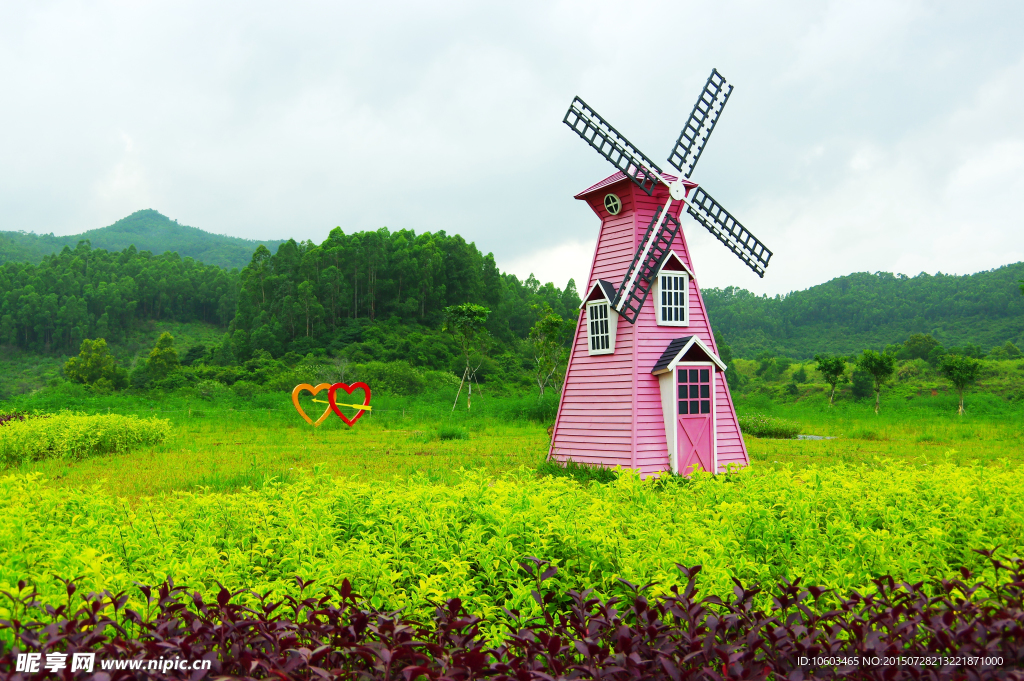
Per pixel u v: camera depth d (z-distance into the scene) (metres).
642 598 4.25
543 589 5.59
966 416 41.28
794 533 6.55
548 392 48.47
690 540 6.11
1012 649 3.83
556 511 7.18
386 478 15.63
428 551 5.85
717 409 16.19
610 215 17.03
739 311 173.75
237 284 155.88
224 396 47.41
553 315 47.09
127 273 150.75
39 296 131.12
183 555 5.95
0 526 6.03
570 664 3.88
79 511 7.27
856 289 177.50
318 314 94.38
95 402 39.12
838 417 42.47
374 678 3.60
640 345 15.62
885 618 4.05
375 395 52.41
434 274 108.69
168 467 17.12
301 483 8.02
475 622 4.00
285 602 4.73
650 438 15.32
